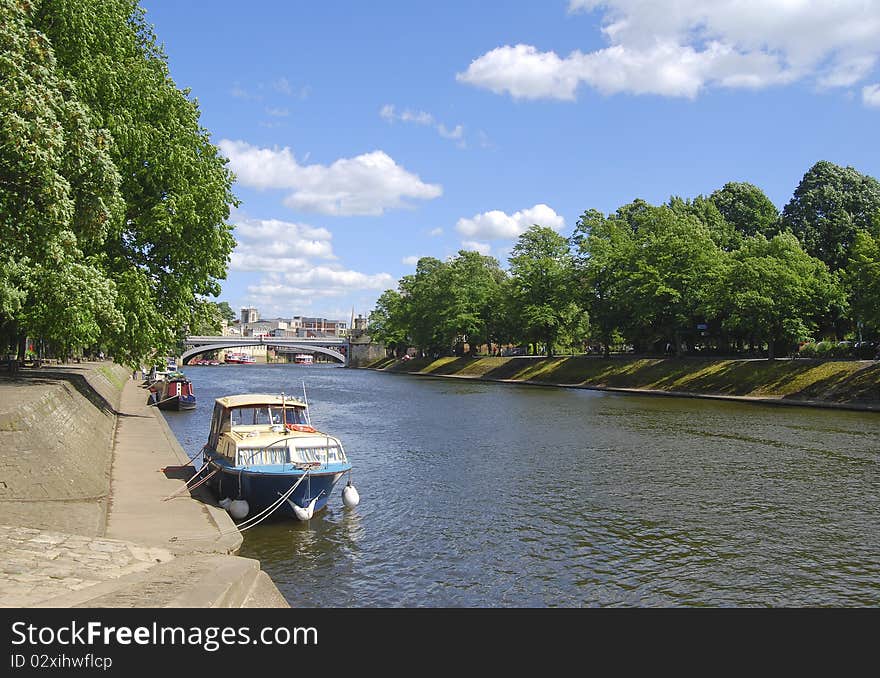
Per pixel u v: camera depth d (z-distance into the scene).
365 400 64.12
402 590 14.23
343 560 16.14
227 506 19.44
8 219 17.53
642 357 80.62
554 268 89.62
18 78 15.52
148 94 32.22
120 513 16.75
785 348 66.75
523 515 20.31
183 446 33.69
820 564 15.93
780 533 18.38
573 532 18.55
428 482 25.11
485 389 80.19
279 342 166.12
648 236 80.00
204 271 35.22
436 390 78.69
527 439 36.44
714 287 64.25
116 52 30.61
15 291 23.31
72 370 46.47
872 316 50.41
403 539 17.89
